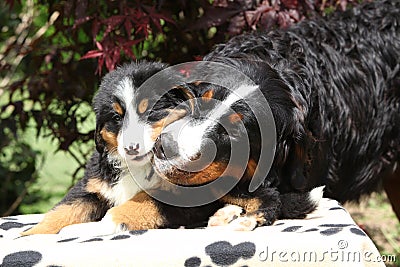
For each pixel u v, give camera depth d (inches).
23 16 289.7
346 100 175.8
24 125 233.8
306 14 199.8
